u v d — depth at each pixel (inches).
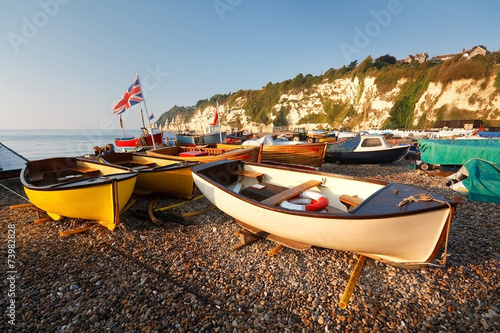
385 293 134.4
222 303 130.0
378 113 2438.5
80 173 304.7
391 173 460.4
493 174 289.0
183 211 265.3
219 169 253.1
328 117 3105.3
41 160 304.3
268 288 141.3
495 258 161.9
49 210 217.0
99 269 158.7
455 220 224.4
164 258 173.0
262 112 3917.3
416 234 126.5
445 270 150.9
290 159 443.5
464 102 1878.7
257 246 188.1
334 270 155.9
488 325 111.5
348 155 539.5
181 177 282.7
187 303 128.4
